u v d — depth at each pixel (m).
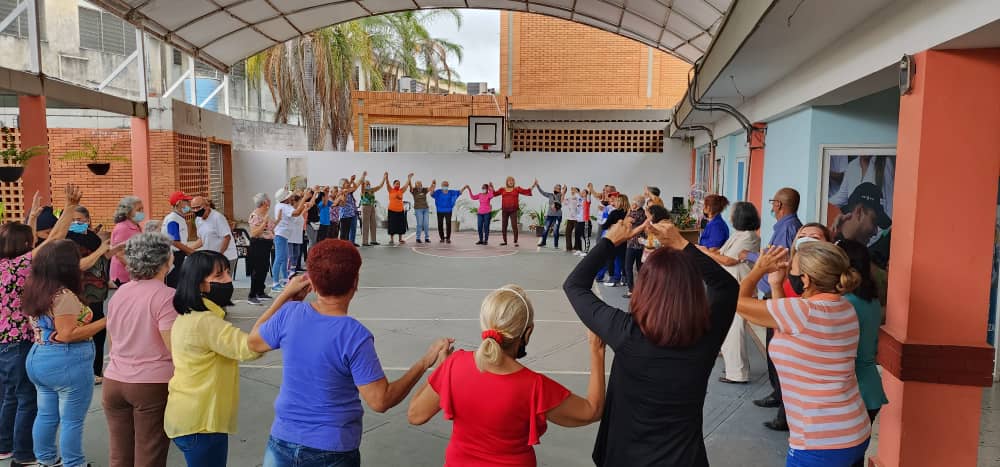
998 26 3.17
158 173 15.12
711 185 15.13
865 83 5.61
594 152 20.64
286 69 25.56
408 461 4.58
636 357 2.63
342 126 26.86
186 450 3.42
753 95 9.91
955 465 3.91
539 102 21.88
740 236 6.02
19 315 4.35
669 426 2.65
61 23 18.86
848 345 3.14
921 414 3.90
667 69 21.30
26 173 9.01
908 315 3.88
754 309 3.21
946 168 3.78
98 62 19.83
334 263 2.92
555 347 7.53
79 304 4.05
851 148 7.51
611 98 21.58
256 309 9.38
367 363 2.86
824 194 7.59
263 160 21.11
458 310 9.31
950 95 3.76
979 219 3.77
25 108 9.03
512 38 21.89
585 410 2.73
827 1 4.59
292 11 14.60
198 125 17.08
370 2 14.68
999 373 6.22
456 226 20.38
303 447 2.87
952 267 3.81
